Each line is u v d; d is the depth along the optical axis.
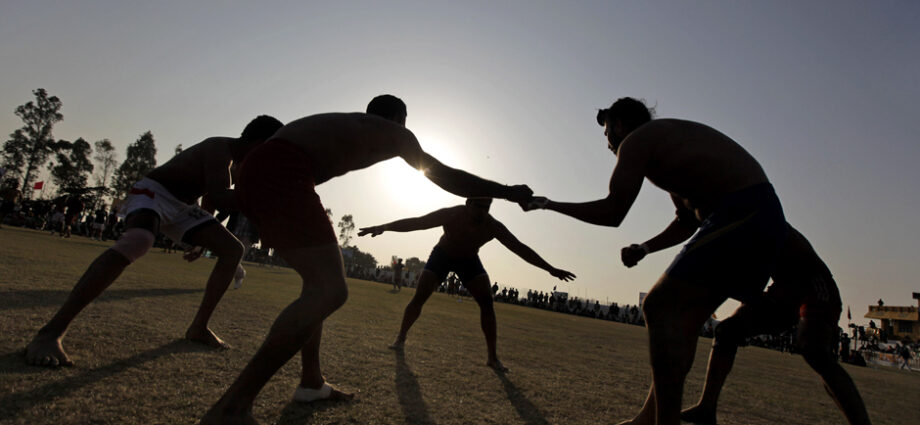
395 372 3.14
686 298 1.84
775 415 3.43
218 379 2.37
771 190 1.96
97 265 2.45
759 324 2.80
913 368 20.14
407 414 2.24
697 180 1.98
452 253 4.07
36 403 1.74
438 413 2.33
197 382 2.27
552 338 8.15
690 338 1.87
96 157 67.25
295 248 1.77
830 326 2.58
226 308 5.03
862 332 24.95
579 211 2.02
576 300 43.88
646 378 4.50
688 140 2.01
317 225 1.80
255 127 2.85
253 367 1.61
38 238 14.02
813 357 2.56
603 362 5.44
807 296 2.66
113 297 4.52
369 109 2.36
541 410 2.67
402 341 4.24
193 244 3.12
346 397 2.37
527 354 5.19
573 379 3.88
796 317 2.77
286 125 2.01
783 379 6.07
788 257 2.66
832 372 2.54
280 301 6.47
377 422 2.07
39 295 3.93
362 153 1.99
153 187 2.80
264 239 1.85
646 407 2.37
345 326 5.22
